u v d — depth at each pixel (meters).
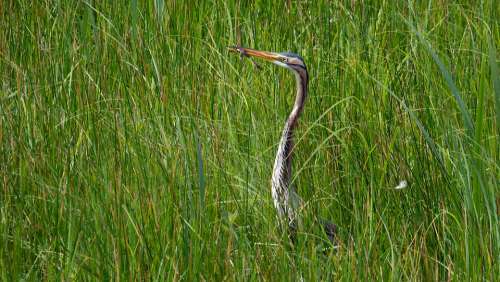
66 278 9.01
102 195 10.32
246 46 14.06
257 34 13.99
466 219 9.67
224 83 12.69
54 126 11.66
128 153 11.02
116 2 14.64
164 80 12.77
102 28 13.97
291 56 10.92
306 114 12.24
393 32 14.09
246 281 9.00
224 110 12.28
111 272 9.12
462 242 9.66
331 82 12.89
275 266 9.26
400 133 11.48
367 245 9.59
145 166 10.70
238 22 14.45
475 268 9.33
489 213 9.54
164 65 13.30
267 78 13.29
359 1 14.45
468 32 13.96
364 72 12.40
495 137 11.05
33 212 10.12
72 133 11.64
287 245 9.94
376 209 10.31
